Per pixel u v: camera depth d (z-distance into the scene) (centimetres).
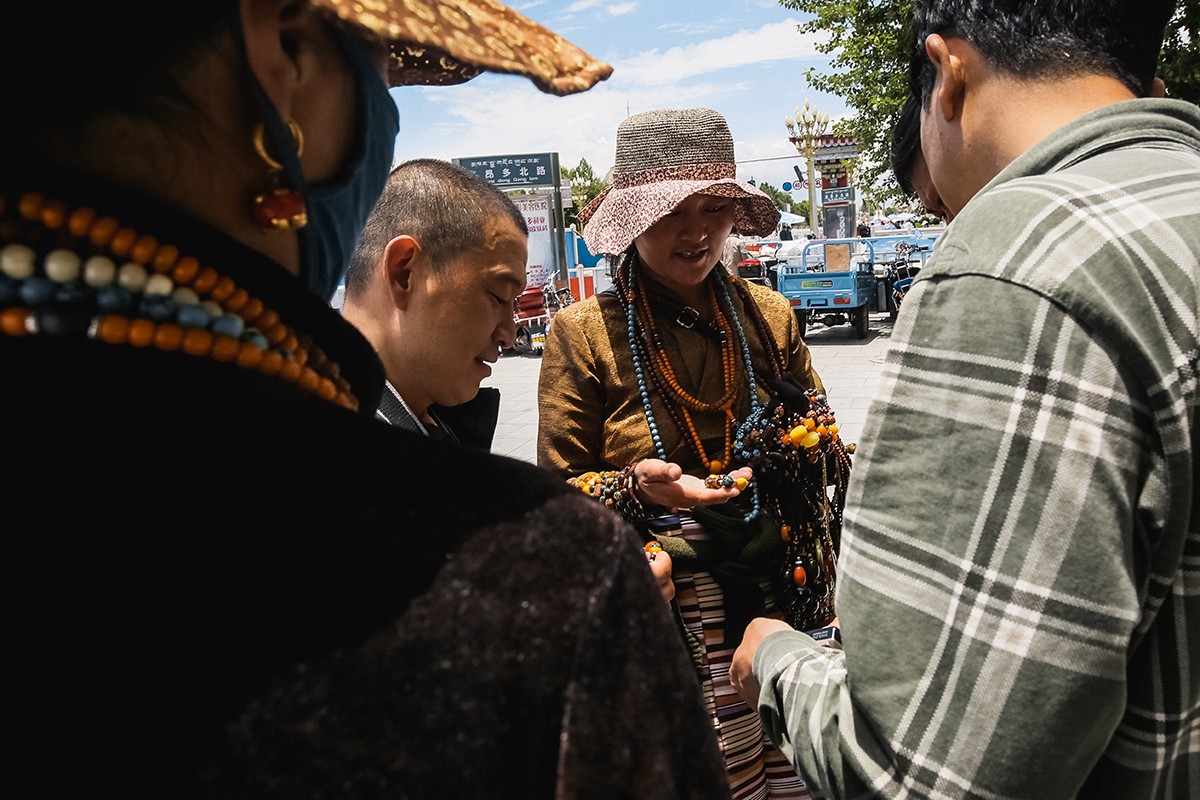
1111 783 90
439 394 151
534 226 1447
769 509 192
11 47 45
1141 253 81
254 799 43
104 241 45
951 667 85
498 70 52
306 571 46
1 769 41
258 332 51
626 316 197
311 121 56
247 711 44
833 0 1102
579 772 48
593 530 51
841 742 95
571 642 49
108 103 47
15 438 43
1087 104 98
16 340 44
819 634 138
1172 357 79
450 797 46
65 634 42
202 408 47
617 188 196
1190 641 85
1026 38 99
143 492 44
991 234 89
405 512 48
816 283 1201
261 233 54
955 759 84
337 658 45
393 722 45
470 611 47
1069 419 81
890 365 93
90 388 45
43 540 43
